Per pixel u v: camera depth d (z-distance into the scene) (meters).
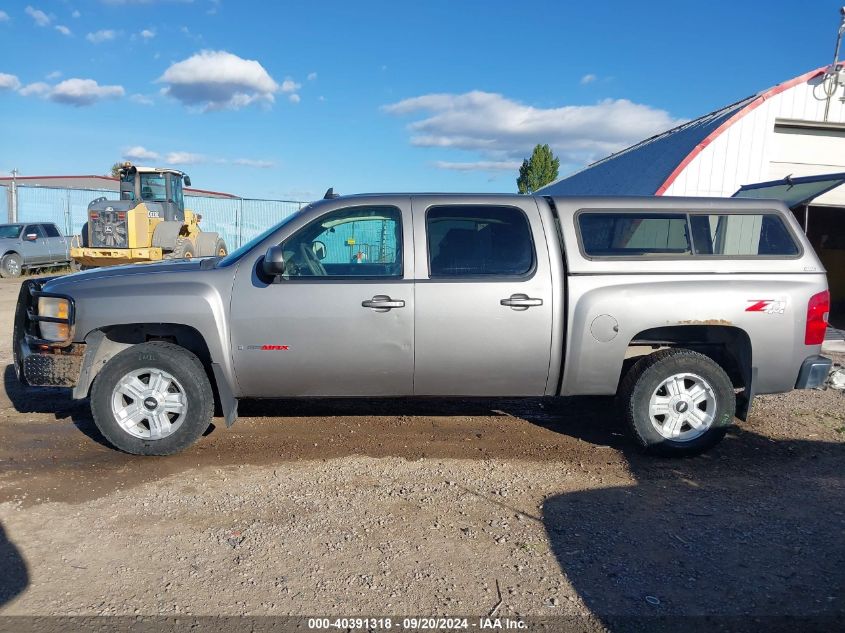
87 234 20.58
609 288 5.10
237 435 5.70
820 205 12.56
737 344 5.35
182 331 5.25
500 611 3.21
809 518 4.24
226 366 5.03
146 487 4.58
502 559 3.69
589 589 3.40
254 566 3.57
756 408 6.73
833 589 3.42
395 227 5.16
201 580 3.43
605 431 6.00
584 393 5.25
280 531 3.96
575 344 5.10
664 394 5.30
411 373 5.11
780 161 13.03
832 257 14.74
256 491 4.53
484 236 5.19
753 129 12.67
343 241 5.18
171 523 4.05
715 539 3.95
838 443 5.71
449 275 5.08
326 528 4.01
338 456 5.23
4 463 5.00
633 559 3.71
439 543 3.85
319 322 4.98
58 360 5.01
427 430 5.93
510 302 5.03
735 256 5.26
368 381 5.14
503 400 6.89
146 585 3.38
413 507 4.33
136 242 19.62
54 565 3.56
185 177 22.23
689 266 5.18
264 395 5.19
